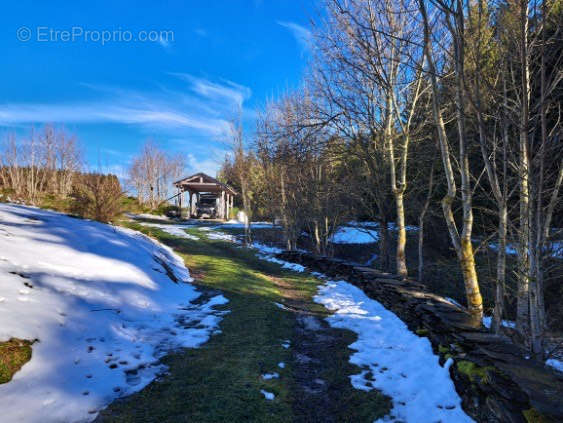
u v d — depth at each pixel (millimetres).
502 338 3662
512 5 3438
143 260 8148
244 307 6598
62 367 3396
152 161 41094
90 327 4336
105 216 12016
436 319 4621
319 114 9961
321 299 7930
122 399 3094
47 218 8672
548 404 2254
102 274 6105
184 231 22188
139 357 3982
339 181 14312
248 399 3230
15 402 2754
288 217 17484
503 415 2516
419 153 10180
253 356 4277
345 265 10219
